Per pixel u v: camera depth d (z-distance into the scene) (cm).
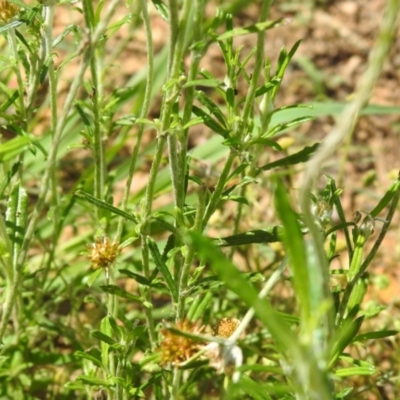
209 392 76
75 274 82
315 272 57
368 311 69
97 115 69
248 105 63
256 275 65
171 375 68
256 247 81
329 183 64
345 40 114
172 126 62
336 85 109
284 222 54
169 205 85
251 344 73
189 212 65
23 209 66
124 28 113
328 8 119
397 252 82
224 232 85
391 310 83
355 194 95
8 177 68
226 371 59
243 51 113
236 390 58
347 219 92
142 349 73
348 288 64
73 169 96
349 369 63
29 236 64
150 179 64
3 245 64
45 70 66
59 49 109
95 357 66
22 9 67
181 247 64
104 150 72
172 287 64
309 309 55
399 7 55
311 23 116
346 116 55
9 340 76
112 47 111
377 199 90
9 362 73
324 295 57
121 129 92
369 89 54
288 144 80
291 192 82
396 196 63
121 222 69
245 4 110
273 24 59
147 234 65
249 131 64
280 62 65
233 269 54
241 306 76
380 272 87
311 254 57
